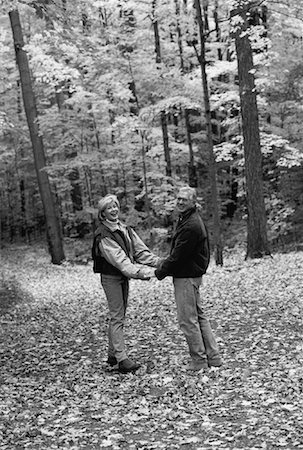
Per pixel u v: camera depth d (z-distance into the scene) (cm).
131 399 542
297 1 1207
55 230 1983
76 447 433
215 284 1155
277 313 838
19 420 502
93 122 2098
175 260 597
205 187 2541
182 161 2278
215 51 2258
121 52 1798
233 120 1853
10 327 959
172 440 436
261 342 698
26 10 805
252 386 542
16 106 2641
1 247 2778
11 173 3002
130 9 1791
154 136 1967
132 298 1130
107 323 918
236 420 464
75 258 2145
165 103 1745
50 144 2278
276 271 1200
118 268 634
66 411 520
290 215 1952
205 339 623
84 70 1897
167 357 680
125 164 2147
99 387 588
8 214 3116
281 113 1908
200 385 560
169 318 895
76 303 1151
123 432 461
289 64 1747
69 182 2320
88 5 910
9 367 703
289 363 600
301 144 1864
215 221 1409
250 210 1438
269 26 1712
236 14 1152
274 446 404
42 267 1888
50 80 1625
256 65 1548
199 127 2483
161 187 1967
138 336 801
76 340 819
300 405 477
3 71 2298
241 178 2114
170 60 2078
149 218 2002
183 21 1920
